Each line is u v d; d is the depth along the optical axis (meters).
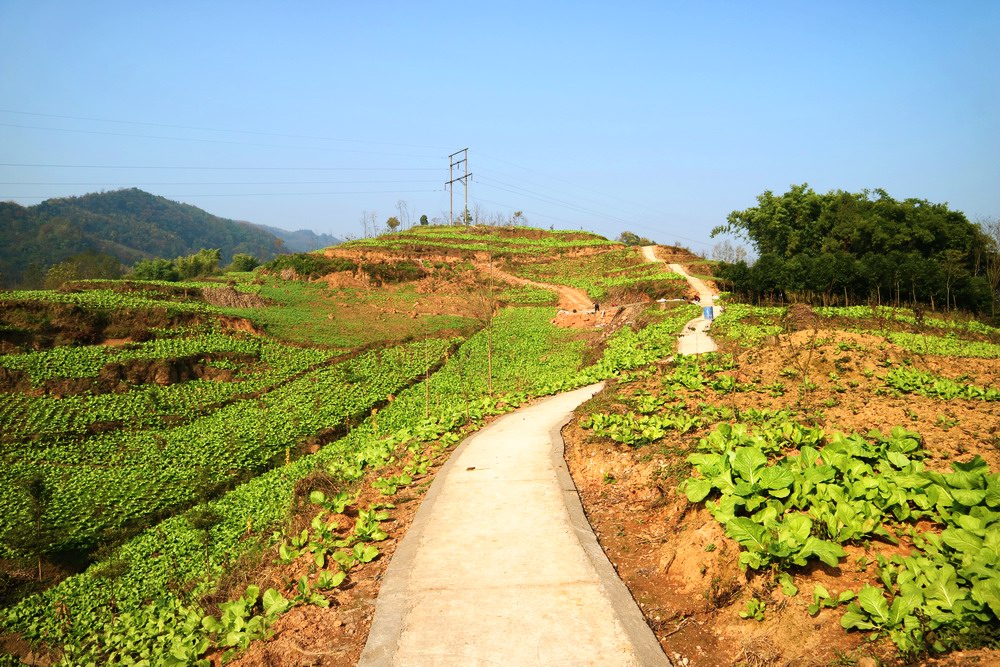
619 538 6.97
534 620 5.23
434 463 11.08
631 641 4.83
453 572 6.23
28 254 167.75
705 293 53.81
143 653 8.46
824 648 4.29
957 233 49.44
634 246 72.88
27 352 30.55
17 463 21.77
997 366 18.73
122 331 34.31
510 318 51.78
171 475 21.05
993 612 3.98
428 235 77.38
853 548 5.36
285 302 51.50
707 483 6.45
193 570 14.45
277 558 8.11
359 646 5.21
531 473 9.54
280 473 20.44
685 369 16.36
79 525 18.05
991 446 8.09
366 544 7.27
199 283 57.81
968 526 5.10
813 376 15.24
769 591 5.03
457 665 4.67
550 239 80.81
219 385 31.16
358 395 30.02
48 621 13.83
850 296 44.31
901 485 5.89
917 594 4.30
